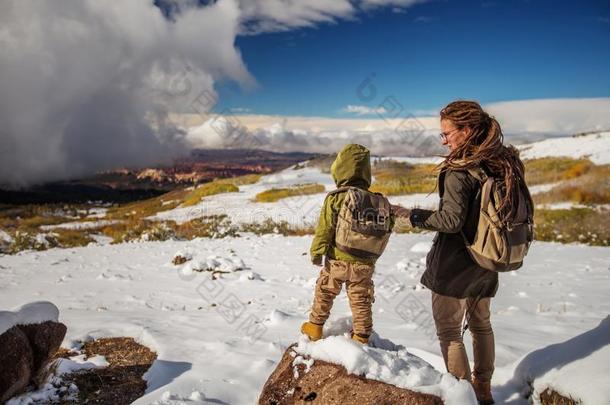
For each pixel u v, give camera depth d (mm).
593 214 18750
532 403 2951
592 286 7973
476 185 2662
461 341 2912
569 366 2871
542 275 9078
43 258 12570
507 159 2668
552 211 20047
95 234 21094
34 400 3316
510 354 4020
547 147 53250
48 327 3535
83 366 3971
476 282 2775
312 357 2896
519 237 2660
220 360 4031
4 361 3184
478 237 2643
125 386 3652
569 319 5578
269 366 3859
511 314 5961
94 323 5328
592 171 30906
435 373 2646
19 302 7430
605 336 2955
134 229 20844
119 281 9047
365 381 2598
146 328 5020
